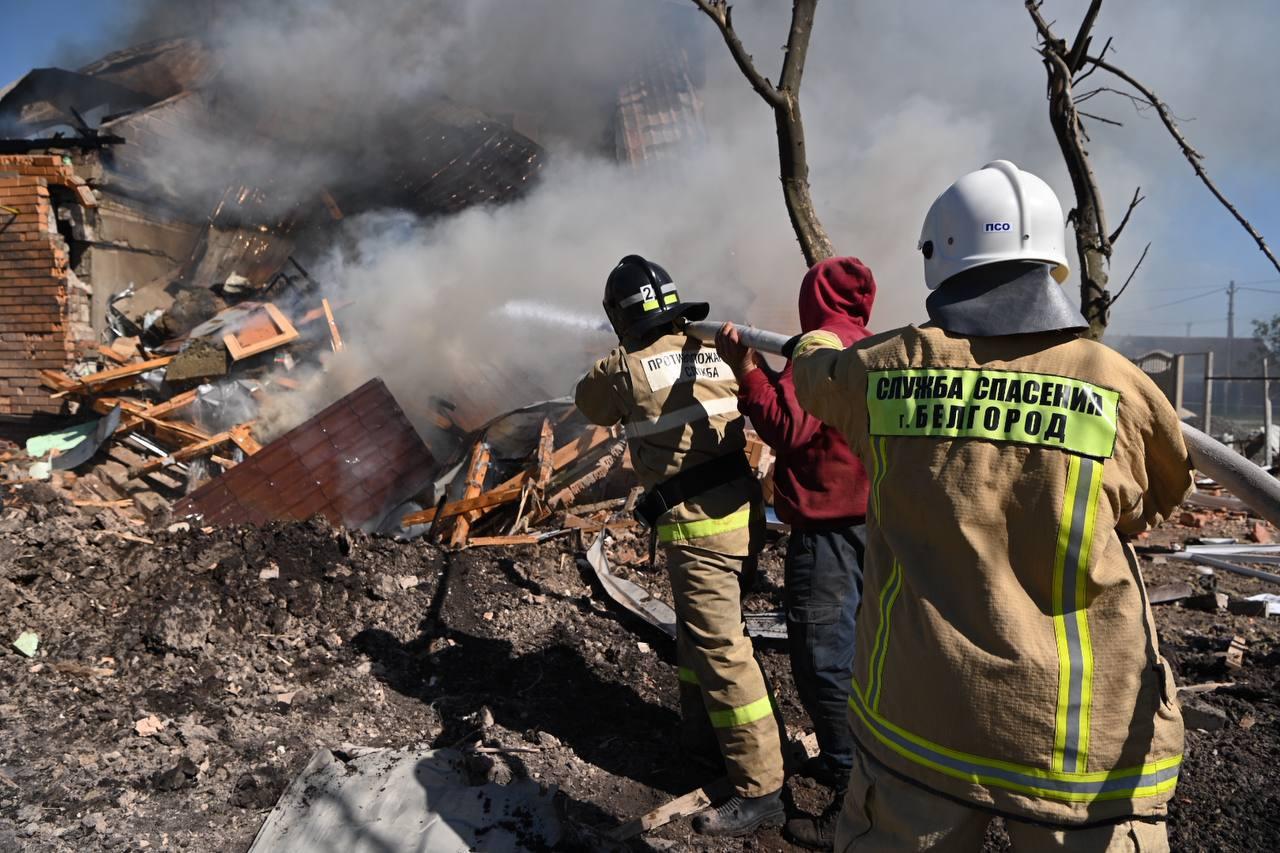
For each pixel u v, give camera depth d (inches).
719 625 111.3
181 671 137.2
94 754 113.7
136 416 306.2
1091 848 58.7
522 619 167.2
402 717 133.0
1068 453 60.1
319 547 175.2
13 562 152.9
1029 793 58.7
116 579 155.5
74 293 368.5
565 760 123.6
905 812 63.1
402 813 104.9
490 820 104.0
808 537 109.8
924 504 63.4
